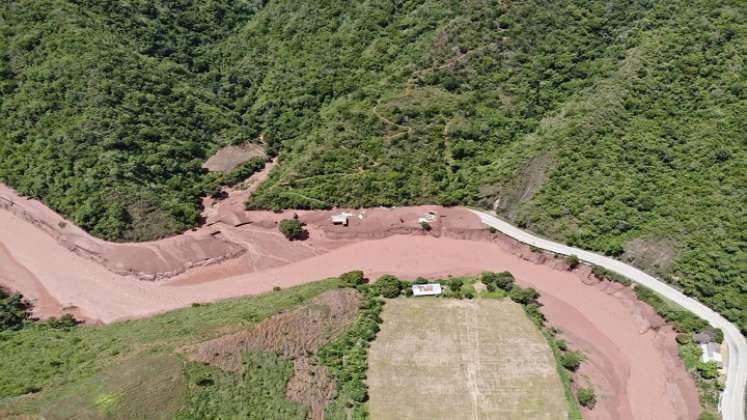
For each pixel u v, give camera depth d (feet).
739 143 319.06
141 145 367.66
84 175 342.64
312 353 263.70
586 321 291.38
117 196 337.11
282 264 332.60
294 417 232.94
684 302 285.64
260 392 237.25
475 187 350.43
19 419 204.03
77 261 326.44
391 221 345.51
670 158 329.31
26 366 240.53
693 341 270.26
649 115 346.95
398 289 303.27
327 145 378.53
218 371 237.86
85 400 215.92
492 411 247.91
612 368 270.87
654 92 353.31
